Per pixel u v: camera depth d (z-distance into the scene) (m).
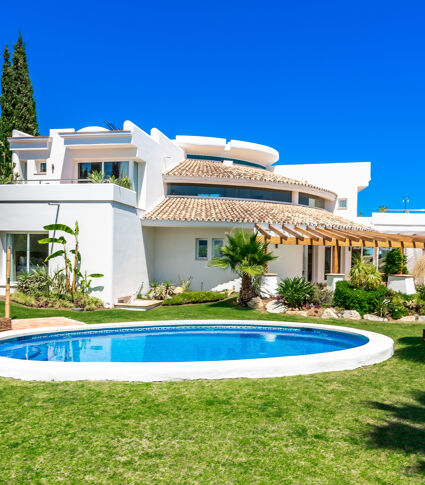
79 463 4.66
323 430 5.60
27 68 31.42
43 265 18.44
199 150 32.28
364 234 21.56
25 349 11.47
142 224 20.83
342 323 14.88
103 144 19.92
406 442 5.25
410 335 12.86
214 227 22.25
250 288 18.28
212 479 4.35
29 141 22.38
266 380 7.95
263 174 28.89
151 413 6.15
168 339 13.06
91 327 12.69
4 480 4.29
